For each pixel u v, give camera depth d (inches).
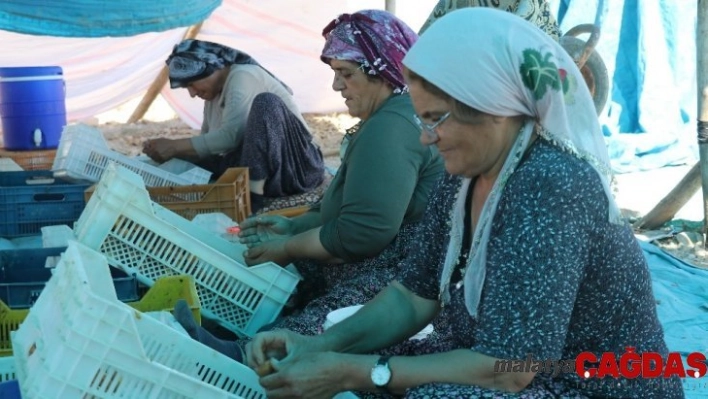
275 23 316.5
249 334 116.7
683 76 320.2
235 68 198.7
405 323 84.8
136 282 110.0
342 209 114.3
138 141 329.1
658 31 317.4
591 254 69.9
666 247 202.2
